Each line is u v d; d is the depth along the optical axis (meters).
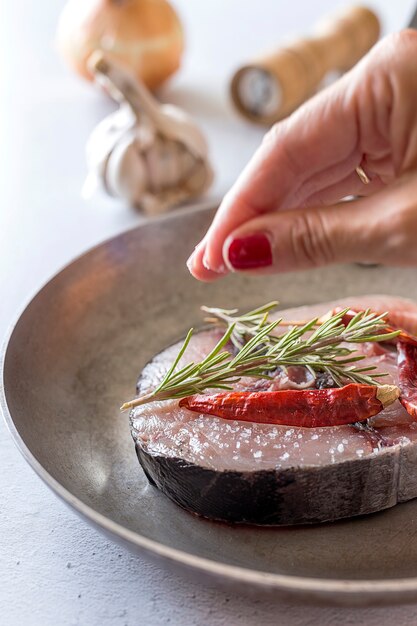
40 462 0.36
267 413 0.37
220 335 0.42
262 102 0.64
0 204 0.58
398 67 0.37
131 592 0.35
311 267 0.36
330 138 0.39
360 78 0.38
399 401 0.38
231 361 0.38
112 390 0.42
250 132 0.65
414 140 0.37
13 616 0.35
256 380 0.39
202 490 0.36
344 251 0.35
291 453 0.36
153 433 0.37
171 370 0.37
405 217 0.34
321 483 0.36
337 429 0.37
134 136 0.55
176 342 0.41
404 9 0.79
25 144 0.64
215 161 0.61
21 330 0.40
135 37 0.63
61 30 0.65
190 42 0.77
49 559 0.37
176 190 0.57
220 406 0.37
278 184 0.40
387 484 0.37
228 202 0.40
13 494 0.39
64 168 0.62
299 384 0.38
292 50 0.63
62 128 0.66
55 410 0.40
